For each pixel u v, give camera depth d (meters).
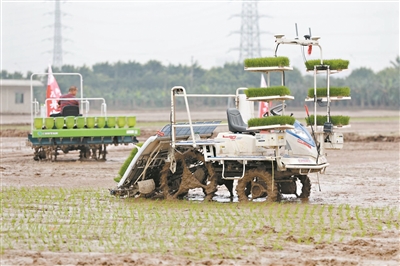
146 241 31.22
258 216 37.44
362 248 30.02
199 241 31.12
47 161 71.75
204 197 46.03
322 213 38.78
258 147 41.78
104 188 50.47
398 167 65.88
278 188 43.44
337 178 56.91
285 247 30.14
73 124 66.56
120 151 85.75
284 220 36.28
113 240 31.58
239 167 42.84
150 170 45.53
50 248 29.88
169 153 43.31
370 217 37.44
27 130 127.69
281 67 39.84
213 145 42.31
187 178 43.66
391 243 31.03
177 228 34.19
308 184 44.69
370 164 69.06
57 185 52.69
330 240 31.45
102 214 38.56
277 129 40.34
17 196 45.81
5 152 84.00
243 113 45.78
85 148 72.19
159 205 41.88
